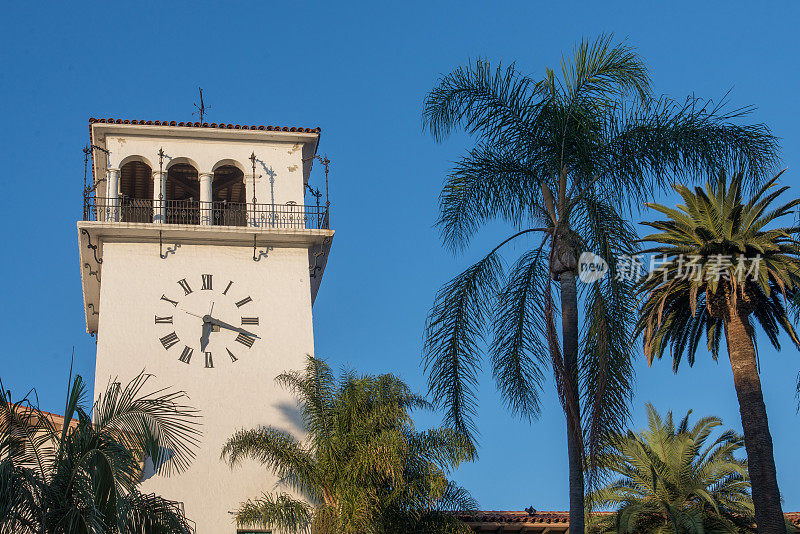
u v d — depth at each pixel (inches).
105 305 1360.7
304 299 1413.6
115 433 773.3
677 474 1440.7
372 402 1109.1
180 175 1556.3
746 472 1428.4
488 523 1294.3
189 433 1284.4
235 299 1396.4
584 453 732.7
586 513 1425.9
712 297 1224.8
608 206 797.2
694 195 1251.8
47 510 708.0
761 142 839.1
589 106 845.2
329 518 1088.8
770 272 1184.2
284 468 1147.3
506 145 865.5
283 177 1496.1
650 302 1264.8
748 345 1191.6
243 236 1428.4
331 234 1441.9
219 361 1350.9
